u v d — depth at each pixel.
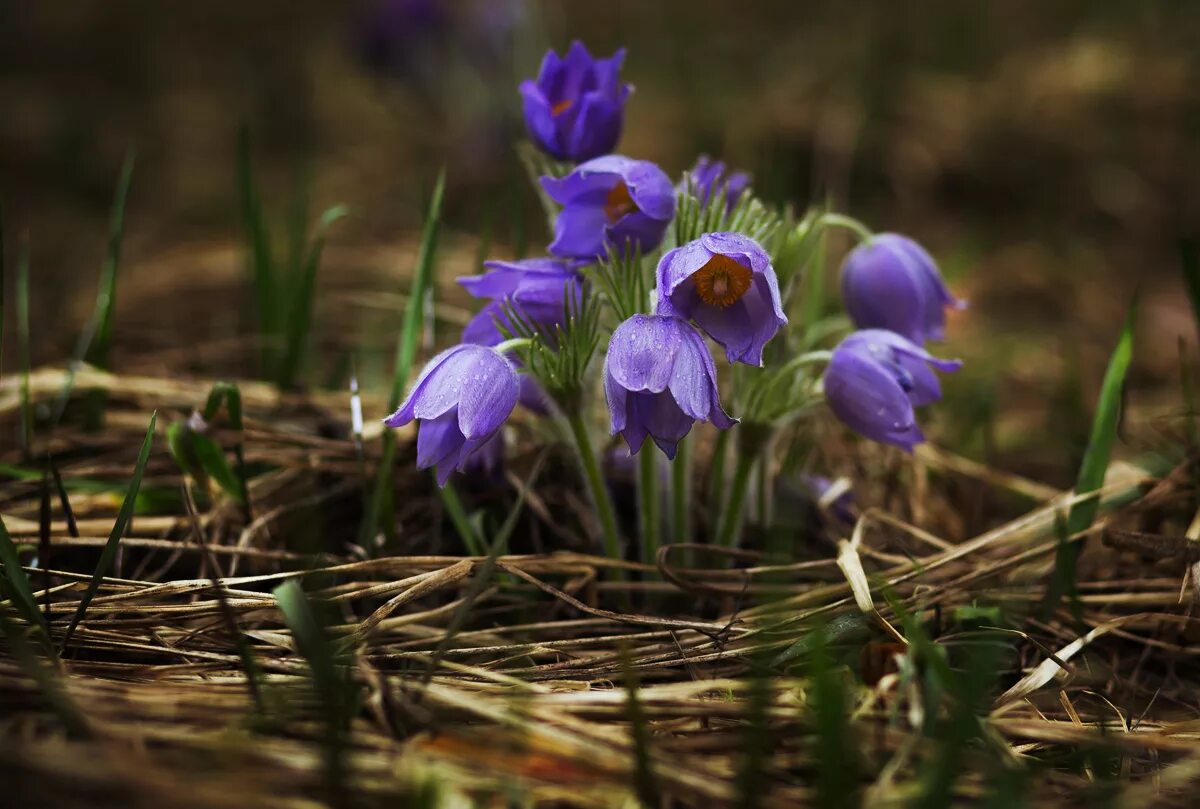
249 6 2.67
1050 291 1.37
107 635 0.79
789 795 0.73
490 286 0.84
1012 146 1.67
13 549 0.79
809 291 0.96
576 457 0.90
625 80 2.09
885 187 1.64
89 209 1.60
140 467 0.80
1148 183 1.60
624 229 0.81
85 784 0.70
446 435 0.79
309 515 0.90
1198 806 0.73
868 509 0.91
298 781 0.72
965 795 0.73
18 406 0.94
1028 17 2.25
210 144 1.89
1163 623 0.84
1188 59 1.80
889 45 2.04
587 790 0.72
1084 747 0.76
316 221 1.54
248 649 0.77
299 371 1.01
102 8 2.57
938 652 0.77
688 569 0.86
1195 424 0.99
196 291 1.26
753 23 2.41
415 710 0.75
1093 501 0.86
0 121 1.87
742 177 0.86
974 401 1.06
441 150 1.84
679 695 0.77
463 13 1.72
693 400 0.77
